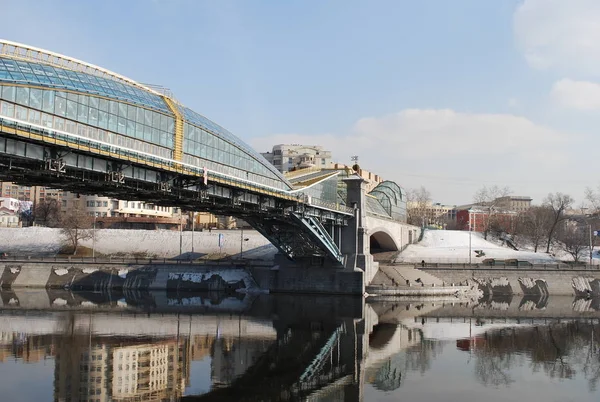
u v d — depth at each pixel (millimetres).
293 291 94938
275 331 54281
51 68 45000
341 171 101562
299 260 95875
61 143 39781
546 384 35875
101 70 50281
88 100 46625
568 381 36719
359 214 95562
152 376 36281
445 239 141250
